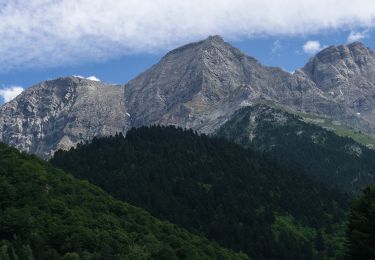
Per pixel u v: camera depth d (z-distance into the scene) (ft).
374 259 309.42
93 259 507.30
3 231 528.22
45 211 568.00
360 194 343.67
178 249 577.84
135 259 528.63
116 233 565.12
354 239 322.55
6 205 573.74
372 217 320.70
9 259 488.02
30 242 515.91
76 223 554.46
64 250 519.60
